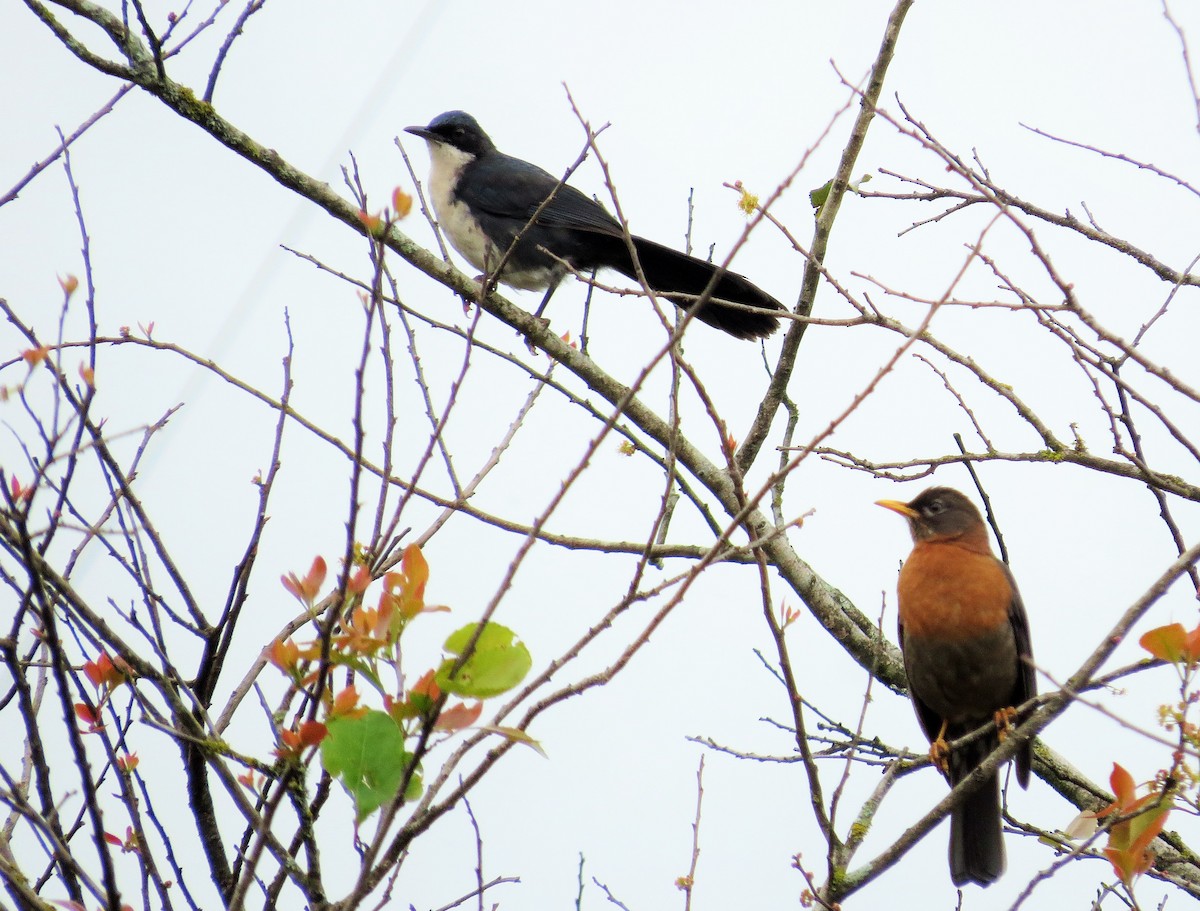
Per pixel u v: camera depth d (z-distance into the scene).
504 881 8.15
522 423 10.09
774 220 9.33
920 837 7.46
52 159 8.06
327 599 7.94
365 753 6.06
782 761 11.09
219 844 7.11
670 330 7.10
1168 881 8.22
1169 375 8.23
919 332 6.54
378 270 5.91
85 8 10.98
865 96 10.30
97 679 7.02
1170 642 7.06
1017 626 11.80
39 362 6.78
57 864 7.05
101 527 7.46
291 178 11.52
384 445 6.71
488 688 6.05
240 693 7.61
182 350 9.38
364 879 5.77
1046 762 11.98
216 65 11.23
